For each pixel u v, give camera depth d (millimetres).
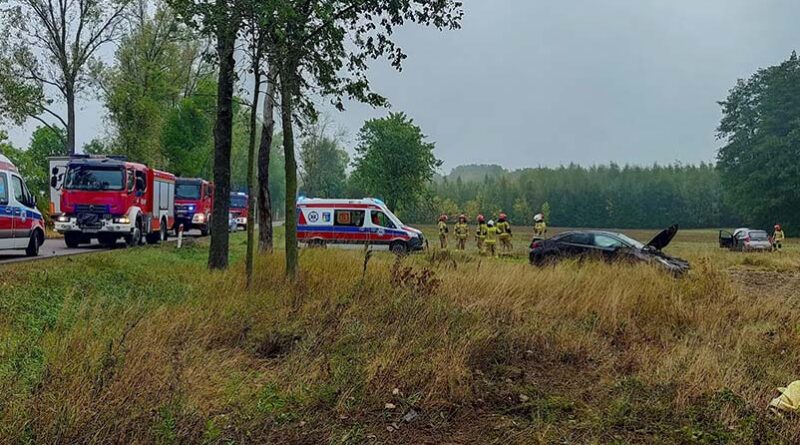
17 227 13367
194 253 17594
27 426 3990
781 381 6113
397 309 7836
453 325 7258
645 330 8375
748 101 62344
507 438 4633
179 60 35219
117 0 30688
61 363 4984
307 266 11992
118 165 18094
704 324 8508
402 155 51031
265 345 6758
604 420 5004
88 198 17859
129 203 18375
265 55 9539
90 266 11617
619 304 9422
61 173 19703
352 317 7555
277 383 5461
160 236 22328
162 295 9031
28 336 6102
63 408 4145
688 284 11383
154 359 5309
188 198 29766
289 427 4582
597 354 7090
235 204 40688
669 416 5160
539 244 18047
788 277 20000
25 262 12586
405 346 6289
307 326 7195
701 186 92125
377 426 4801
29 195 14281
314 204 24500
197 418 4367
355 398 5172
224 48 9961
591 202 96188
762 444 4617
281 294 9242
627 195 95000
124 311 6984
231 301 8516
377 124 51438
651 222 93938
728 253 31188
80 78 30953
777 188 58469
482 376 6105
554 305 9492
